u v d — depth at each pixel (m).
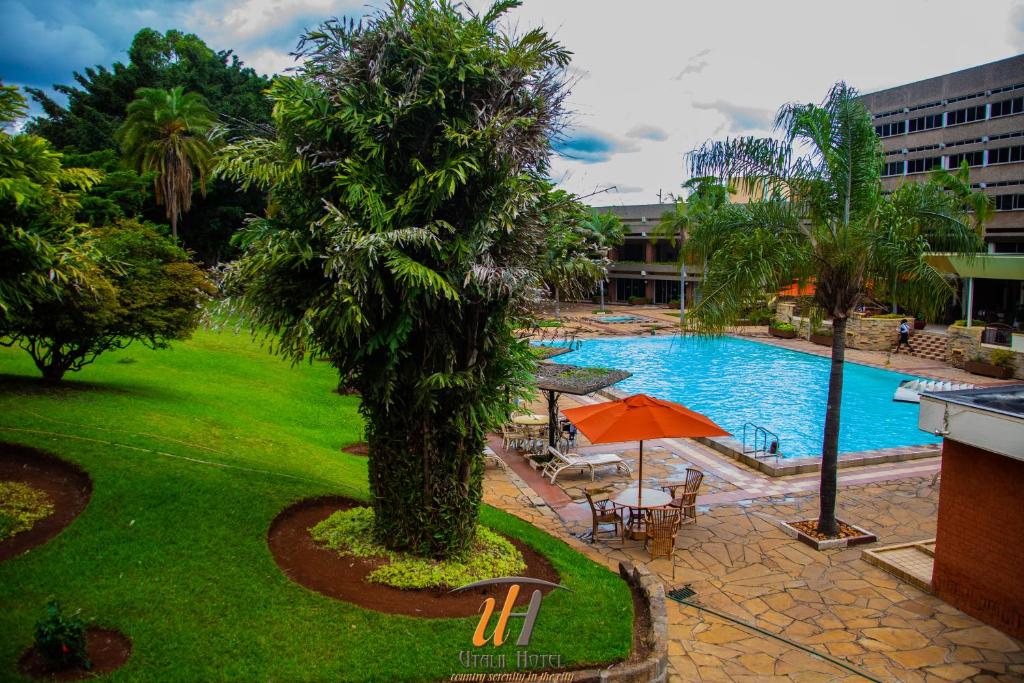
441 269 7.64
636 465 15.66
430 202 7.50
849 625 8.40
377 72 7.45
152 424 12.43
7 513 8.23
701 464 15.76
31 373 16.33
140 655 6.03
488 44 7.71
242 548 8.03
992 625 8.38
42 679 5.58
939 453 16.22
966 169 29.05
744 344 38.03
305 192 7.93
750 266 10.64
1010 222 43.16
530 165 8.23
